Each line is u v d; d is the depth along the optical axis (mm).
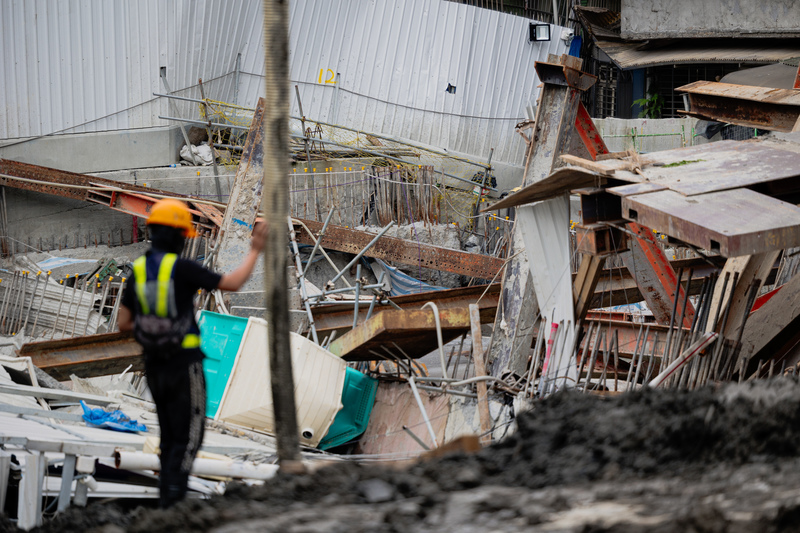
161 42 45562
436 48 51562
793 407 8664
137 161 46031
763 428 8336
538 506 6965
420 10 51156
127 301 9484
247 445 18594
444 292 28203
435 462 8578
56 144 45188
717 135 47062
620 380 24969
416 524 6766
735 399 9023
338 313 28328
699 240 13414
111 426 17609
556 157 23391
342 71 50625
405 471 8398
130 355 26203
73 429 15820
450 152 52125
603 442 8211
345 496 7805
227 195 46000
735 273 18984
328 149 47812
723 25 39000
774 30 37000
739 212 13914
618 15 47281
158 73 45750
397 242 41844
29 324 35312
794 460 7953
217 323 22750
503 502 7129
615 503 6980
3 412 16484
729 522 6184
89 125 45500
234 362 21844
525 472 8016
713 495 6984
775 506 6449
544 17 57531
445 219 47562
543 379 19125
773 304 19688
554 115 23609
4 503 11641
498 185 52531
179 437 9242
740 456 8125
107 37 45250
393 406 22797
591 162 17578
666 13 41156
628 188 15789
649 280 22062
